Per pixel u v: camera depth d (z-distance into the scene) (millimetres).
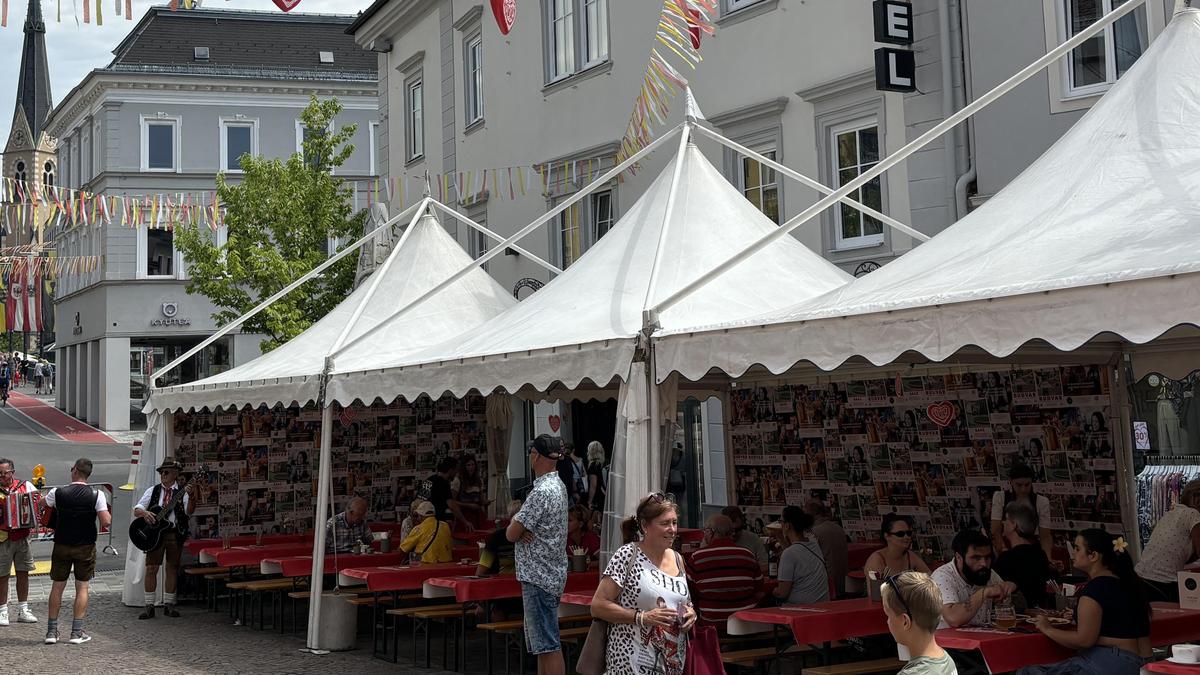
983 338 6387
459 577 10891
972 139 14336
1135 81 8125
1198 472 13148
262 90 46344
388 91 29812
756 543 11336
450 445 17953
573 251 22047
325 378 11992
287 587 13320
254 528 16766
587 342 8844
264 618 14320
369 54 48844
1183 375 10375
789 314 7730
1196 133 7508
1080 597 6848
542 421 23516
